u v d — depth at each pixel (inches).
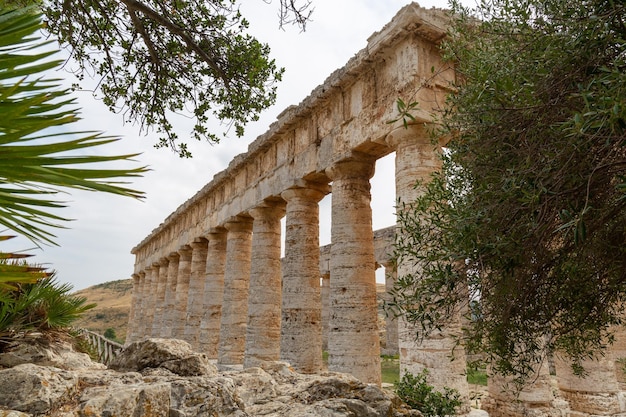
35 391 151.5
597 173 146.9
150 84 341.1
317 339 581.6
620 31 138.3
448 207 199.8
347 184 542.9
